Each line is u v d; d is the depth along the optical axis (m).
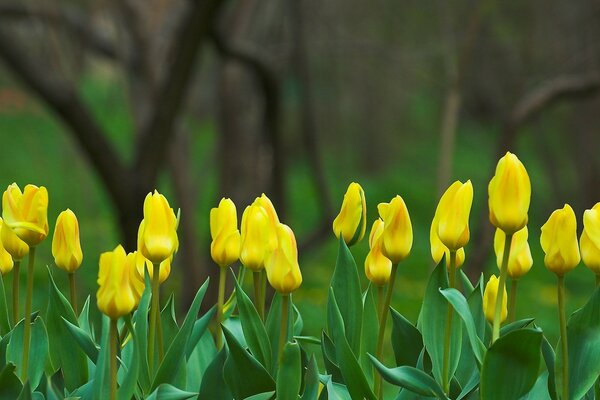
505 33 15.37
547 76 13.98
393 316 2.51
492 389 2.17
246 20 10.27
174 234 2.39
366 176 31.73
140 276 2.28
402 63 12.23
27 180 24.52
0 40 7.68
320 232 10.46
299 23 10.93
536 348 2.12
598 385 2.37
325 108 27.28
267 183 10.58
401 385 2.24
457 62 10.86
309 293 16.27
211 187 23.09
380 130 32.59
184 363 2.47
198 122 25.30
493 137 31.09
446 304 2.42
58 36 9.48
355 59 20.48
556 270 2.27
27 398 2.15
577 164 18.91
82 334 2.42
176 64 7.93
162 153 8.09
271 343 2.47
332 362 2.53
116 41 10.09
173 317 2.67
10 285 14.01
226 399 2.39
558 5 15.95
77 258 2.51
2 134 26.58
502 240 2.49
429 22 15.18
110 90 17.12
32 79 7.75
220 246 2.60
